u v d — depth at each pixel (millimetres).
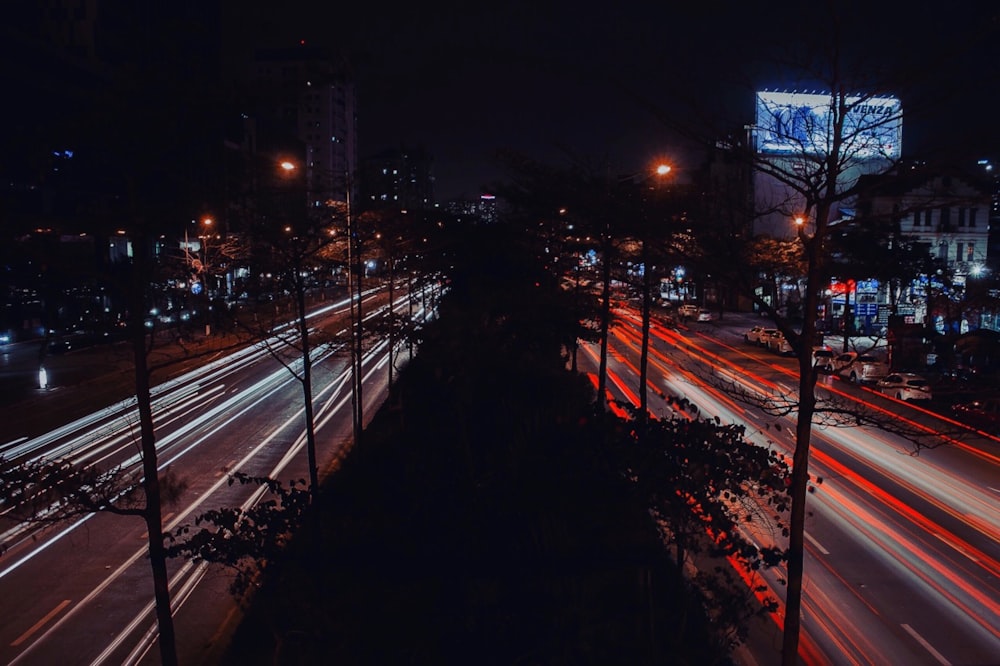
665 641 9117
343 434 26406
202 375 40969
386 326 22141
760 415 29094
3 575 14820
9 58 25656
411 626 9039
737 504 13664
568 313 18250
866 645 11859
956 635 12211
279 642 9875
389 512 10453
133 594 13977
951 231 38875
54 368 39938
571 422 10047
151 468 9062
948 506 18766
